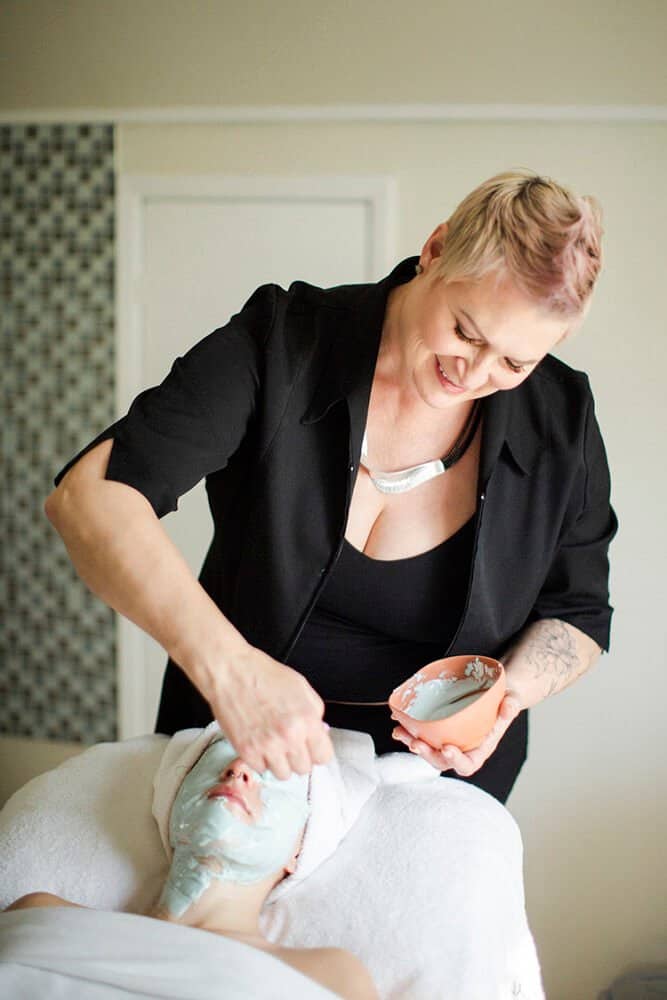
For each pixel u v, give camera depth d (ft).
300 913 3.83
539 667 4.00
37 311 8.36
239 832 3.68
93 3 7.81
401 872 3.85
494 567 3.94
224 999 3.14
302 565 3.80
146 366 8.04
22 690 8.86
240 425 3.62
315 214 7.59
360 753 4.20
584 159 7.18
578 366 7.29
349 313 3.84
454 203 7.38
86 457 3.30
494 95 7.25
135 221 7.89
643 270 7.16
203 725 4.38
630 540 7.33
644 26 7.01
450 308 3.10
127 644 8.36
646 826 7.43
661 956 7.47
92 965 3.19
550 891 7.59
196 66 7.67
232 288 7.81
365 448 3.85
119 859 3.98
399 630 4.03
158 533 3.07
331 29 7.42
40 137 8.07
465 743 3.47
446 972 3.54
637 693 7.39
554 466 3.94
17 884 3.94
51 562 8.66
